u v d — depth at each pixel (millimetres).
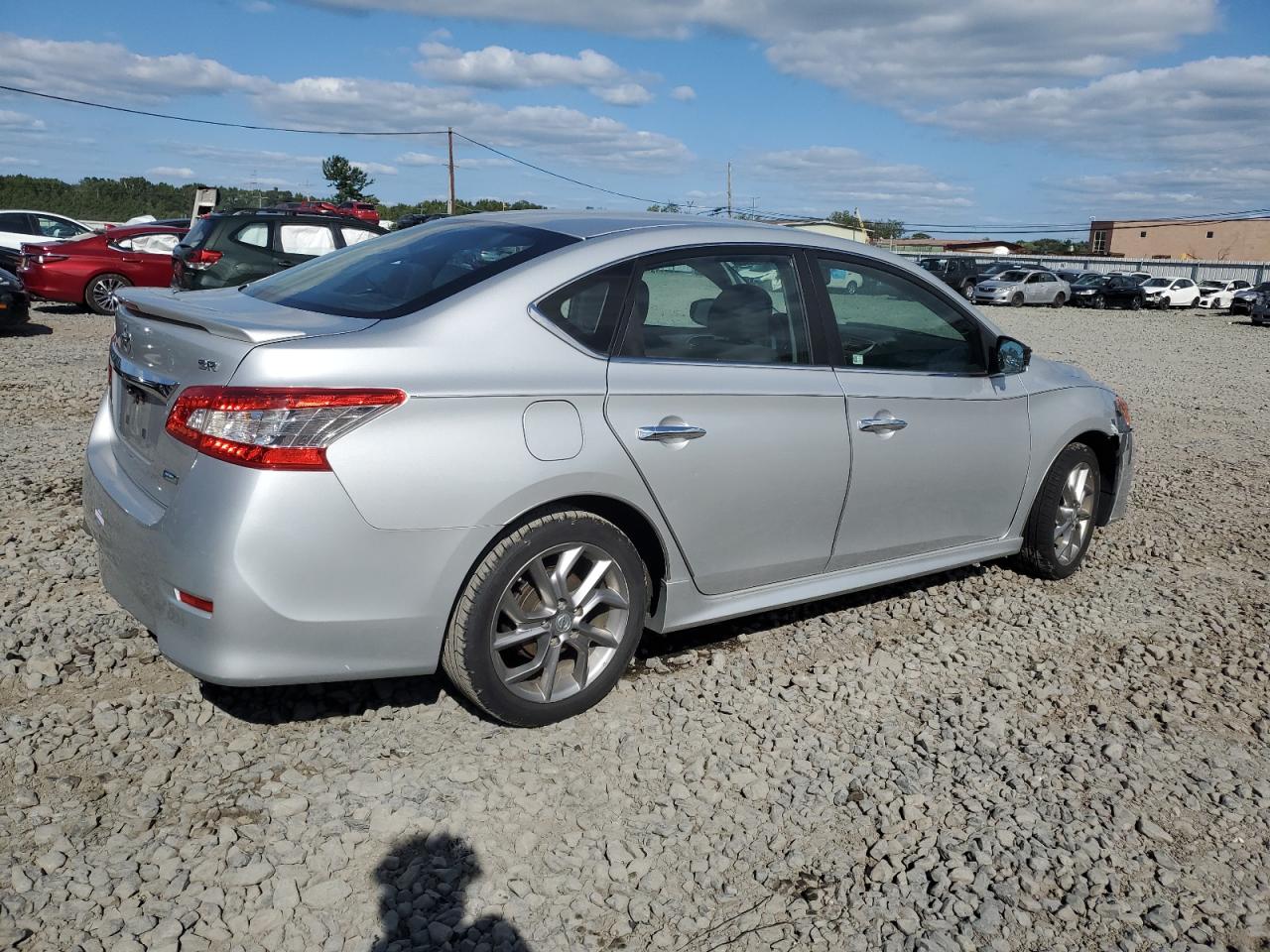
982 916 2729
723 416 3701
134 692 3549
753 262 3959
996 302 39188
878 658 4273
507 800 3104
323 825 2922
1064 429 5086
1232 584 5535
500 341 3268
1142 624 4879
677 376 3611
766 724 3666
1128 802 3318
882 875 2881
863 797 3260
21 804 2900
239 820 2916
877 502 4273
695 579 3799
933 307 4555
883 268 4379
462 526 3109
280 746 3305
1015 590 5230
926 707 3895
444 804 3057
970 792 3314
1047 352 19609
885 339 4355
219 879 2678
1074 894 2838
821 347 4078
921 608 4902
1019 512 5039
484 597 3215
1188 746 3709
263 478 2861
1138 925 2746
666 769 3336
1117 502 5637
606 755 3391
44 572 4551
